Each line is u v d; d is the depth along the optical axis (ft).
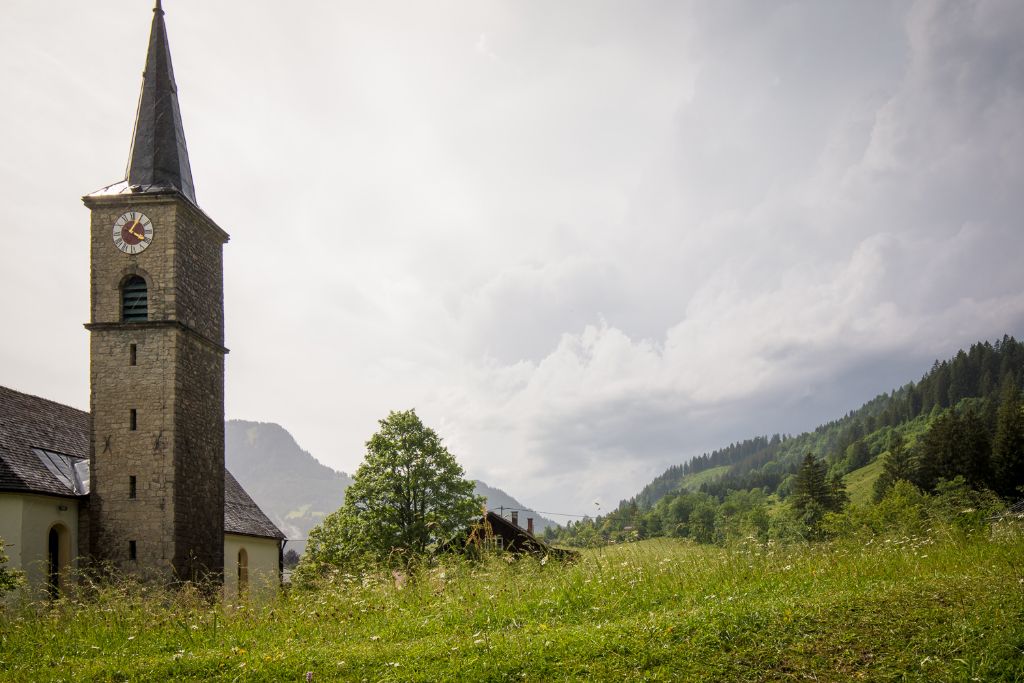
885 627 27.07
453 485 127.44
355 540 123.95
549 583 39.63
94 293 97.45
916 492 259.39
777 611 29.71
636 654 27.04
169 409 93.61
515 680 26.37
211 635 37.40
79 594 53.36
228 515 131.64
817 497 336.29
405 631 34.45
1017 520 43.65
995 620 26.23
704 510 390.42
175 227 97.60
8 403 101.96
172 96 111.14
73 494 91.91
